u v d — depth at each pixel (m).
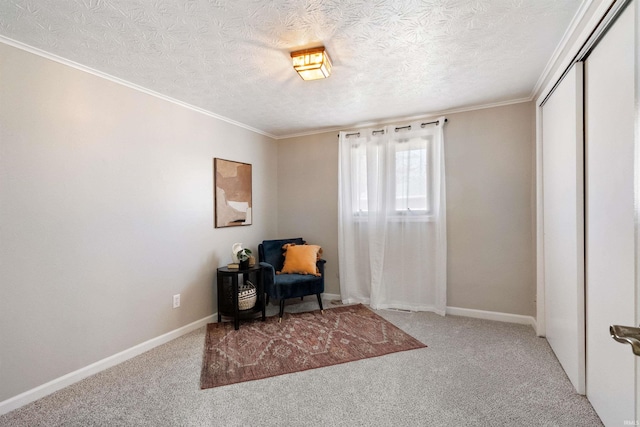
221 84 2.47
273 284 3.12
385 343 2.57
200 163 3.06
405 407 1.74
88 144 2.15
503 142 3.00
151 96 2.59
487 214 3.08
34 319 1.86
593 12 1.47
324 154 3.96
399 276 3.46
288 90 2.62
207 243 3.13
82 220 2.11
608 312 1.46
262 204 3.96
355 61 2.12
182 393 1.90
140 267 2.49
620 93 1.31
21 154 1.81
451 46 1.94
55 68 1.97
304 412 1.71
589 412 1.65
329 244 3.95
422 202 3.34
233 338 2.72
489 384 1.94
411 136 3.38
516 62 2.16
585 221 1.71
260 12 1.56
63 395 1.89
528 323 2.94
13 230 1.78
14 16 1.56
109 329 2.26
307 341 2.63
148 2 1.47
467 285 3.19
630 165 1.25
